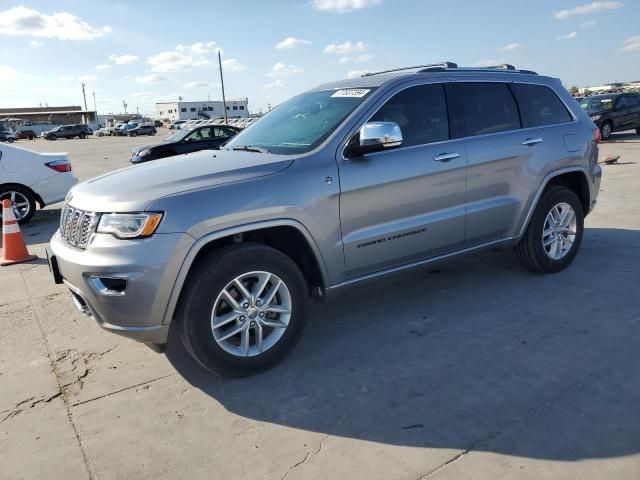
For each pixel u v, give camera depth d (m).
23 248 6.56
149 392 3.29
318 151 3.54
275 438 2.77
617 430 2.66
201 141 16.48
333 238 3.54
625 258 5.32
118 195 3.12
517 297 4.45
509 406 2.92
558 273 4.97
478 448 2.59
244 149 3.99
